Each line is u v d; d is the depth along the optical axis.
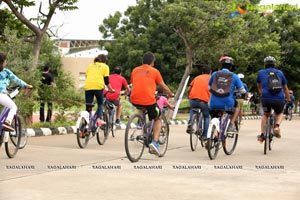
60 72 19.03
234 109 11.91
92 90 13.16
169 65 44.47
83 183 8.09
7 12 19.91
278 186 8.20
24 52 16.92
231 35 31.20
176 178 8.73
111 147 13.42
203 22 29.38
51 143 13.96
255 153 12.93
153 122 10.83
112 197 7.09
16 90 10.70
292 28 47.47
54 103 18.98
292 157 12.20
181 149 13.45
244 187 8.05
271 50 41.44
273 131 13.01
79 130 12.71
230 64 11.95
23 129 12.26
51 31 18.94
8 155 10.66
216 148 11.44
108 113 14.48
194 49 30.75
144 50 44.09
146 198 7.07
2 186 7.70
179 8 28.86
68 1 18.59
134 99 10.59
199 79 13.39
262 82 12.68
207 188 7.89
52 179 8.38
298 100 59.88
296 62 48.59
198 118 13.18
